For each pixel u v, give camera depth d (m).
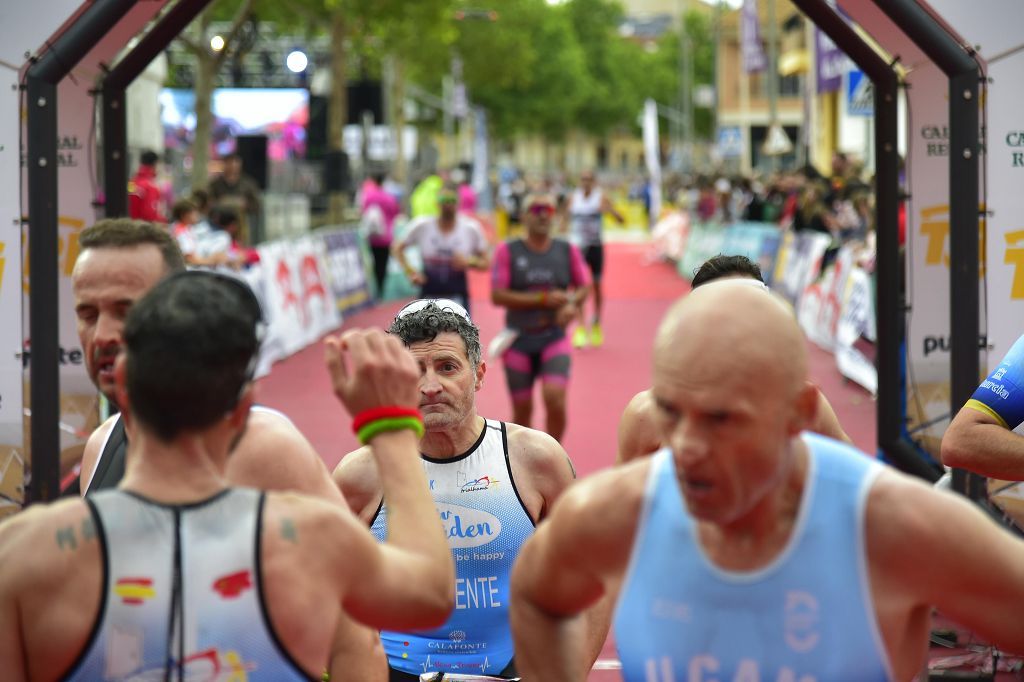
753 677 2.03
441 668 4.09
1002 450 3.81
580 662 2.47
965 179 6.03
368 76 45.72
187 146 30.02
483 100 84.12
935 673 5.29
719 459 1.95
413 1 31.69
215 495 2.04
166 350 2.00
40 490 5.86
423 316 4.09
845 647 2.01
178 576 1.99
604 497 2.18
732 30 67.88
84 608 1.97
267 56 33.56
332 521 2.09
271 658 2.01
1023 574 2.03
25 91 5.81
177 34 6.63
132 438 2.15
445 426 4.02
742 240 22.66
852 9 6.34
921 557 2.01
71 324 6.53
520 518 4.10
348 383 2.30
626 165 139.00
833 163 17.94
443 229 13.24
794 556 2.02
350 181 36.44
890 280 7.07
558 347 8.32
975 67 6.01
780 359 1.95
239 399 2.07
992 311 6.15
